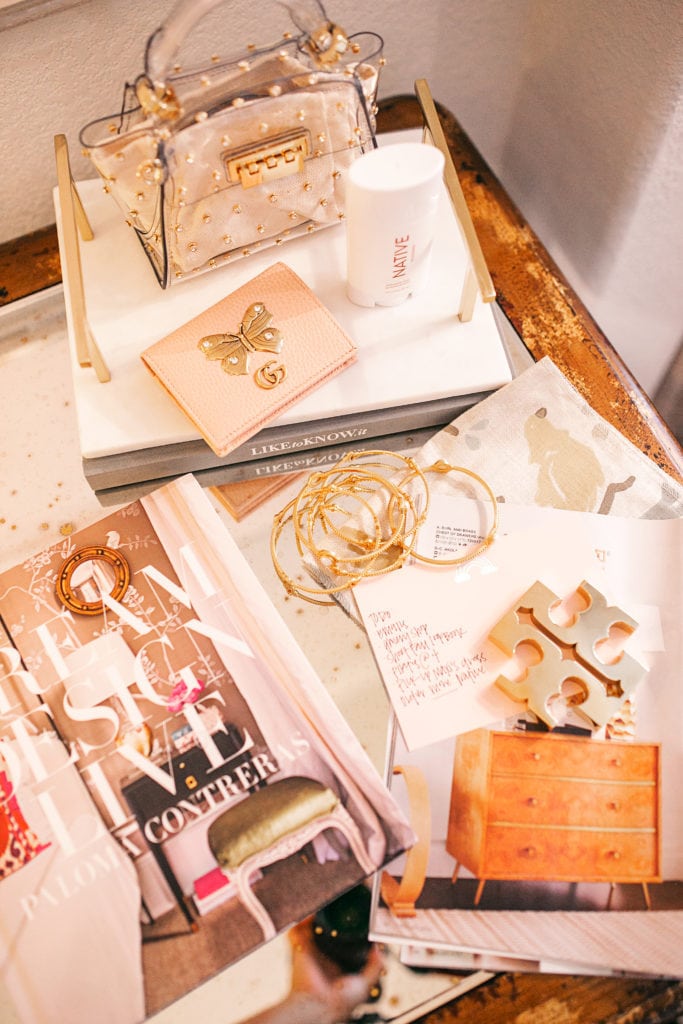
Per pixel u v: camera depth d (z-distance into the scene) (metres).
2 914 0.45
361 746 0.49
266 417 0.55
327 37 0.53
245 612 0.52
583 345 0.65
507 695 0.51
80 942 0.44
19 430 0.61
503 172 1.00
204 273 0.63
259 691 0.50
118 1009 0.43
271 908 0.45
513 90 0.89
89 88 0.65
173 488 0.57
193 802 0.47
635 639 0.53
